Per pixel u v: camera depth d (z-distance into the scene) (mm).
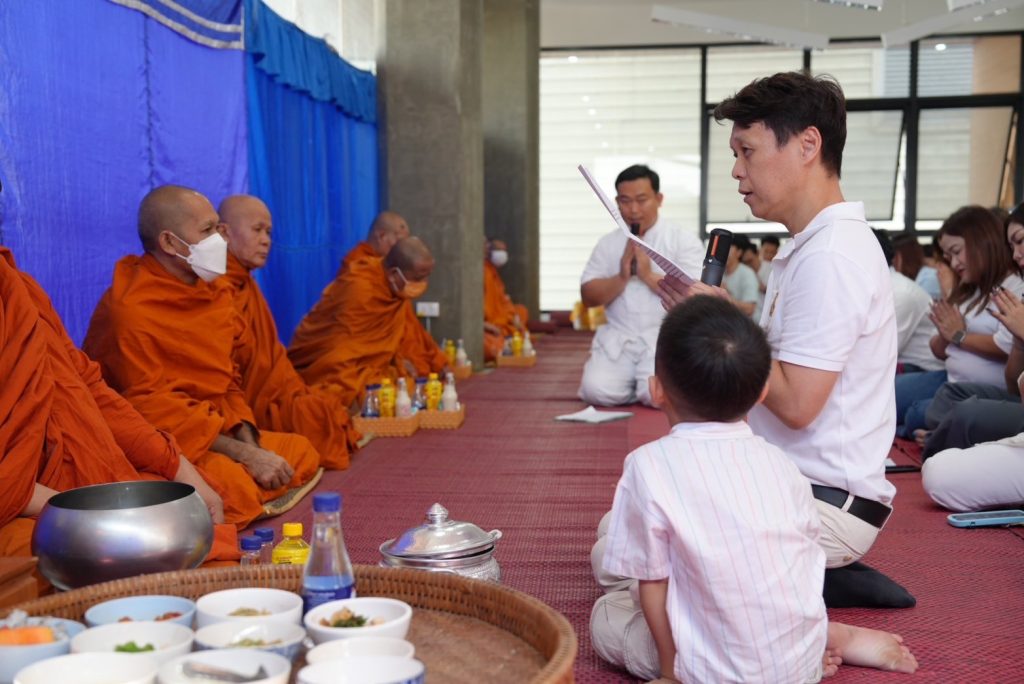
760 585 2008
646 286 6641
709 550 2006
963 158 14273
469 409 6648
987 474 3803
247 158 5898
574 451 5230
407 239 6156
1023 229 3812
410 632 1697
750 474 2049
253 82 5980
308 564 1687
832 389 2496
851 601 2840
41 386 2758
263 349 4746
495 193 12180
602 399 6699
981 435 4234
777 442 2584
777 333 2529
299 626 1569
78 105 4070
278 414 4727
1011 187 14188
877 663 2412
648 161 14945
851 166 14461
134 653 1421
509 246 12203
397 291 6172
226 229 4602
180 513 2068
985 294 4719
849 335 2383
